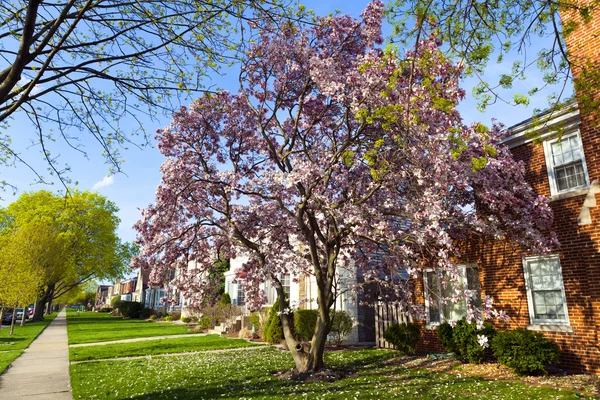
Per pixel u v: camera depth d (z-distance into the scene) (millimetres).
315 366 10039
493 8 5723
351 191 10250
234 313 22969
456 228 10602
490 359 10516
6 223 39969
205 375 10281
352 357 12578
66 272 38719
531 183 10672
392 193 9758
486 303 7676
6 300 24266
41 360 13898
